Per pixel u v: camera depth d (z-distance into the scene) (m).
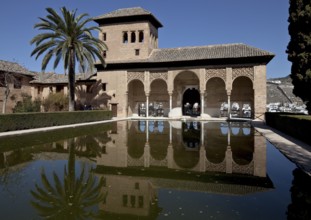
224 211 4.29
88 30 22.86
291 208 4.40
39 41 21.77
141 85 33.84
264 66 26.75
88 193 5.16
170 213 4.20
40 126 17.48
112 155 9.09
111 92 32.12
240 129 18.48
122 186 5.62
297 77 16.31
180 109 32.12
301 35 16.25
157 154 9.29
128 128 19.17
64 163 7.79
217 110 30.83
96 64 32.00
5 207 4.43
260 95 26.73
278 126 17.09
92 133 15.80
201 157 8.77
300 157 8.20
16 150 9.81
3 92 29.09
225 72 28.02
